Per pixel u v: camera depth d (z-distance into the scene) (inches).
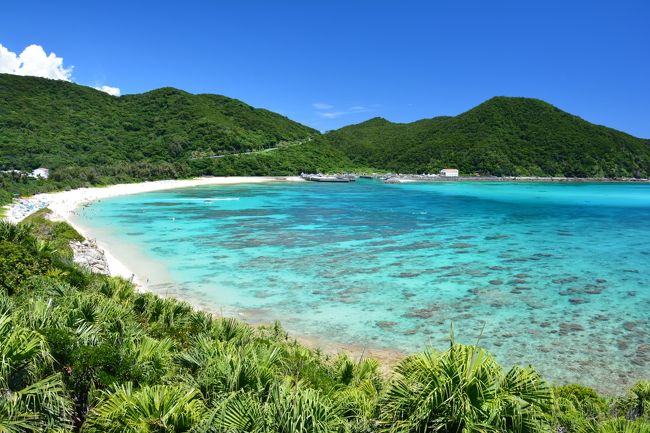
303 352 557.3
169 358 345.4
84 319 379.6
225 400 241.3
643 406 441.4
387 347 705.6
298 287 1008.9
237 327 527.8
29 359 248.1
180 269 1156.5
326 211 2416.3
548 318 824.3
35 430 219.6
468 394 220.5
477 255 1342.3
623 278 1088.8
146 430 228.4
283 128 7313.0
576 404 449.7
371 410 264.5
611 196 3745.1
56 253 781.9
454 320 815.7
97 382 282.4
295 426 223.1
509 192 4153.5
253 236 1627.7
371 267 1186.6
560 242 1563.7
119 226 1814.7
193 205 2620.6
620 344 715.4
